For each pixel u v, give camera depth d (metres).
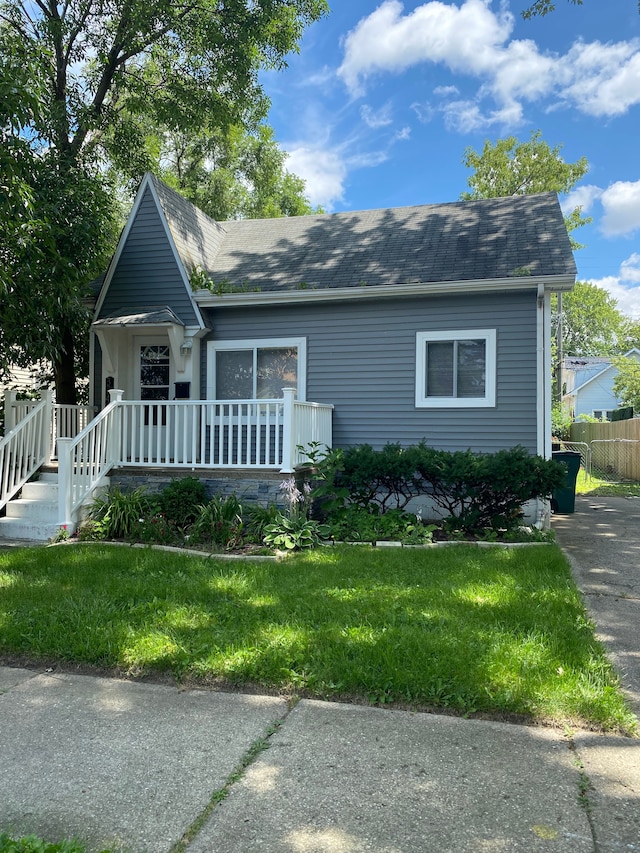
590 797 2.46
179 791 2.53
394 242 10.90
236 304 10.09
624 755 2.79
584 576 6.16
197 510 7.94
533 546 7.21
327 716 3.20
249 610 4.70
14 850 2.06
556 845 2.17
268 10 11.89
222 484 8.38
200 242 11.49
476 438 9.30
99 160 11.80
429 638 4.01
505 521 7.96
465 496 7.97
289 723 3.13
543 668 3.57
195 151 23.56
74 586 5.43
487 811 2.37
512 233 10.30
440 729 3.05
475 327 9.29
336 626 4.29
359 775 2.63
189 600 5.01
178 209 11.28
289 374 10.19
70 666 3.92
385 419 9.70
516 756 2.78
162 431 10.45
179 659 3.78
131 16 10.90
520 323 9.12
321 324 9.98
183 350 10.14
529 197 11.76
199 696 3.48
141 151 13.00
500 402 9.20
